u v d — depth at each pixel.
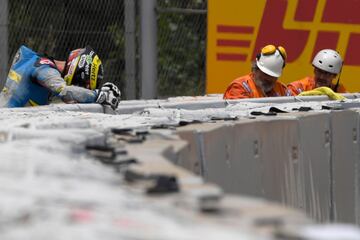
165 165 13.70
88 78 28.88
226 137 19.61
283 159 22.33
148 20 39.06
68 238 8.55
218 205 10.27
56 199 9.99
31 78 28.47
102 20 39.12
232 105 30.91
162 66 42.19
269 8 43.09
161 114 25.08
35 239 8.52
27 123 18.33
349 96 38.69
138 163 13.99
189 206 10.36
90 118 22.42
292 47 44.03
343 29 45.31
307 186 23.50
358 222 26.94
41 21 37.50
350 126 26.55
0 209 9.51
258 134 21.22
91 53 29.25
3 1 35.19
